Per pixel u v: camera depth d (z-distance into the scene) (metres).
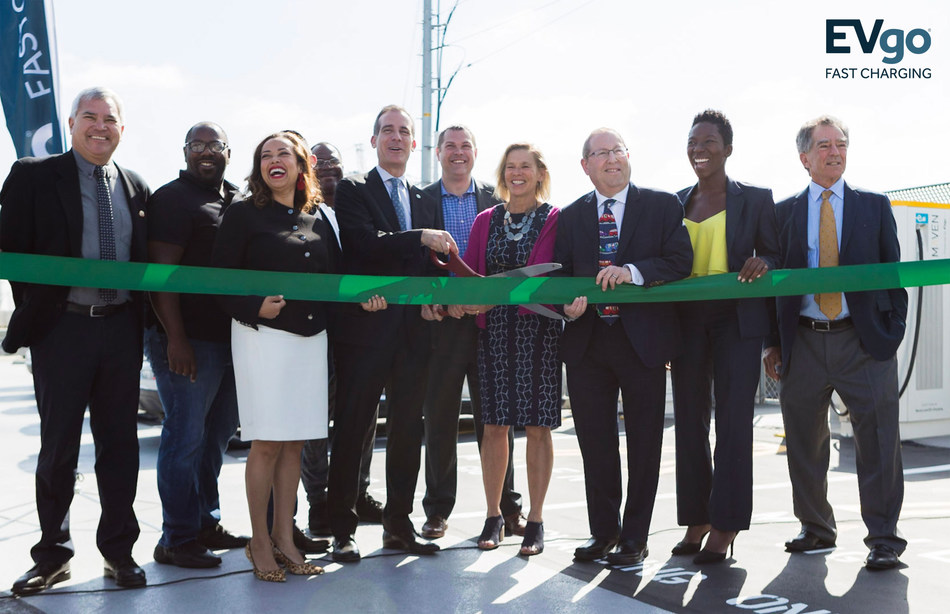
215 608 3.28
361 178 4.14
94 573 3.74
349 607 3.29
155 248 3.79
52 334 3.45
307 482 4.52
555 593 3.46
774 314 4.24
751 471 3.87
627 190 3.97
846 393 3.93
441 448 4.46
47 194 3.44
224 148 4.05
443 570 3.79
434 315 4.01
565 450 8.05
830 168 3.96
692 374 4.01
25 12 4.85
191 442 3.87
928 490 5.78
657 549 4.17
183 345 3.74
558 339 4.12
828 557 3.97
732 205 3.99
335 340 4.00
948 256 7.91
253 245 3.66
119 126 3.54
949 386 8.21
